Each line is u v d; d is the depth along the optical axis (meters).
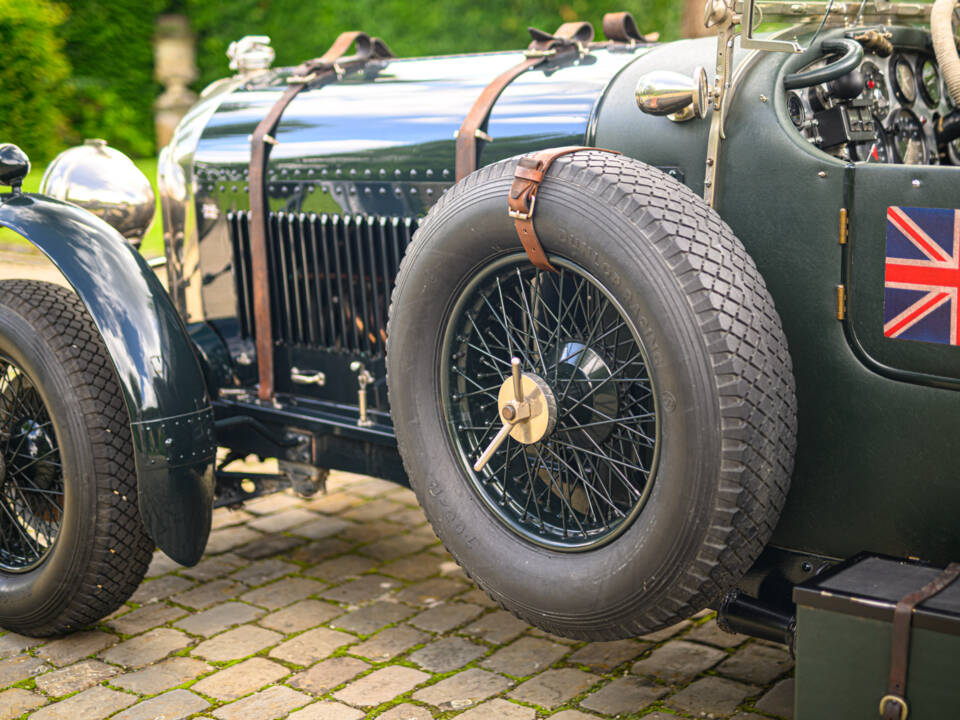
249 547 3.27
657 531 1.92
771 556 2.10
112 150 3.02
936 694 1.61
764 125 2.00
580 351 2.12
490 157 2.44
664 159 2.16
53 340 2.52
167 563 3.15
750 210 2.02
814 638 1.71
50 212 2.60
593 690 2.35
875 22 2.42
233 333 3.07
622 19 2.69
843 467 1.97
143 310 2.51
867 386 1.92
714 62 2.19
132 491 2.53
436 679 2.42
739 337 1.83
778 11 2.10
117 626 2.74
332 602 2.86
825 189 1.92
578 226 1.96
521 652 2.54
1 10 8.07
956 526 1.87
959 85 2.13
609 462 2.11
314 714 2.27
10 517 2.72
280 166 2.84
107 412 2.50
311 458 2.84
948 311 1.81
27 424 2.69
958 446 1.84
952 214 1.78
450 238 2.16
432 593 2.90
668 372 1.87
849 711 1.70
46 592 2.58
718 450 1.83
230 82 3.21
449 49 9.64
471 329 2.27
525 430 2.12
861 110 2.26
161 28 9.58
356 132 2.71
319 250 2.81
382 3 9.66
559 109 2.37
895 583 1.72
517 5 9.51
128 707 2.32
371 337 2.76
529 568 2.14
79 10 9.22
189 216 3.07
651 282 1.87
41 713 2.31
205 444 2.54
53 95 8.54
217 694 2.37
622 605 2.00
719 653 2.51
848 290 1.92
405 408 2.31
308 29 9.73
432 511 2.29
